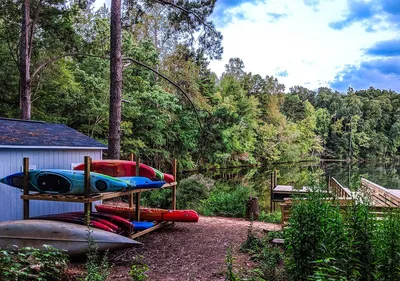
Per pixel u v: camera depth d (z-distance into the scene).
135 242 5.30
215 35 12.32
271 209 11.63
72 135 9.16
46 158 7.80
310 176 5.97
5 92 15.96
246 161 34.38
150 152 20.70
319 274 2.92
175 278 4.45
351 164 49.16
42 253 3.94
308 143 47.38
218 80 40.78
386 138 57.06
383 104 60.34
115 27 10.03
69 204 8.47
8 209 7.06
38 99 16.69
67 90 16.84
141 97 18.58
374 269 3.25
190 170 25.36
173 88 23.11
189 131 23.59
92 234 5.04
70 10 15.15
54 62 16.36
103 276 3.70
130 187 6.15
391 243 3.21
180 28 12.27
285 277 3.97
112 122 10.07
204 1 11.91
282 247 5.53
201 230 7.42
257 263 4.98
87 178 5.48
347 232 3.46
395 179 28.30
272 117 41.19
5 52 15.80
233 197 10.77
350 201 4.48
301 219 3.63
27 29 13.12
